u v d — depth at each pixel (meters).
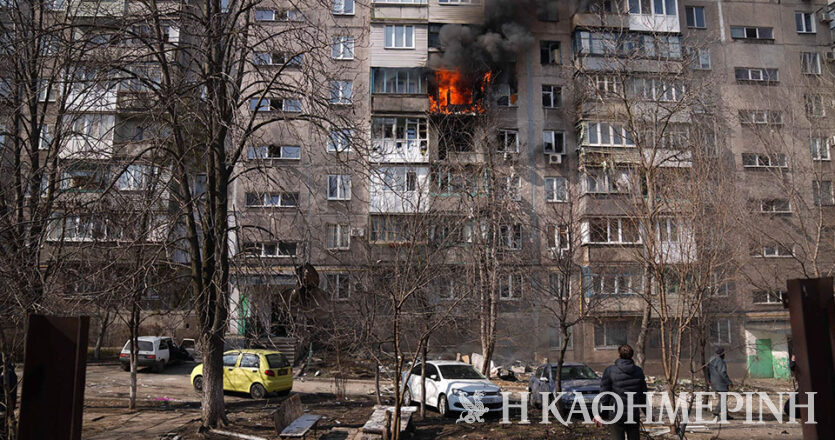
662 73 17.27
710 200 12.84
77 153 9.43
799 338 3.34
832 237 18.55
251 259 11.20
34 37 9.67
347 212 14.44
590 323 26.75
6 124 11.47
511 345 26.56
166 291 13.82
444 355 25.77
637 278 19.52
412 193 13.64
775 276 18.48
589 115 25.14
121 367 23.17
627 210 14.58
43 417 3.51
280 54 11.62
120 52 10.68
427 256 11.62
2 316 6.96
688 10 31.22
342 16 28.94
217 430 11.16
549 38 30.38
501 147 27.61
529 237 23.61
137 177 10.02
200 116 10.70
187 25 11.46
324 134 11.55
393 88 28.06
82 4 12.20
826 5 31.66
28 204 8.56
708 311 16.11
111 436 10.96
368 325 11.74
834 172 22.34
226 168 12.20
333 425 12.65
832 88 21.81
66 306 7.86
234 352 17.97
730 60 30.48
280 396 17.81
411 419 11.53
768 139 19.39
